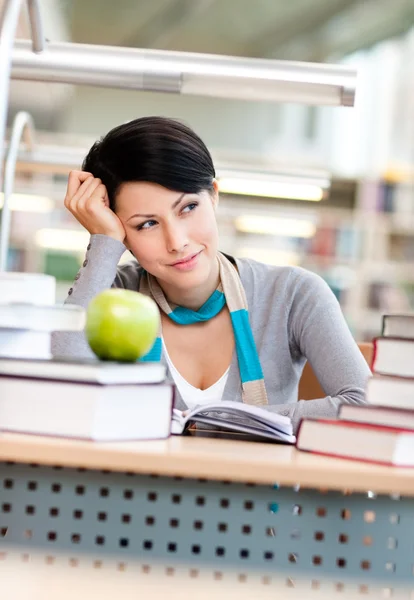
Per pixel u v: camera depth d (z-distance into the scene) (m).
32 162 2.70
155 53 1.72
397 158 9.39
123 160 1.79
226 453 1.11
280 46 10.88
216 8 9.62
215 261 1.99
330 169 9.95
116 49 1.72
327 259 8.20
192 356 1.98
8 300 1.22
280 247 8.19
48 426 1.14
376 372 1.25
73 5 9.11
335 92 1.72
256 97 1.74
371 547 1.13
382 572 1.13
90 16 9.91
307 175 2.70
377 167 9.67
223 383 1.95
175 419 1.42
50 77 1.72
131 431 1.17
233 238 8.13
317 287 2.03
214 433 1.50
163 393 1.21
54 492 1.14
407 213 8.31
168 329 1.99
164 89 1.73
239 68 1.71
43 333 1.27
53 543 1.14
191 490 1.13
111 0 9.23
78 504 1.14
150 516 1.13
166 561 1.12
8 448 1.05
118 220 1.85
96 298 1.28
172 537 1.12
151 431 1.20
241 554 1.16
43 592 1.13
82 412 1.13
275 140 11.27
